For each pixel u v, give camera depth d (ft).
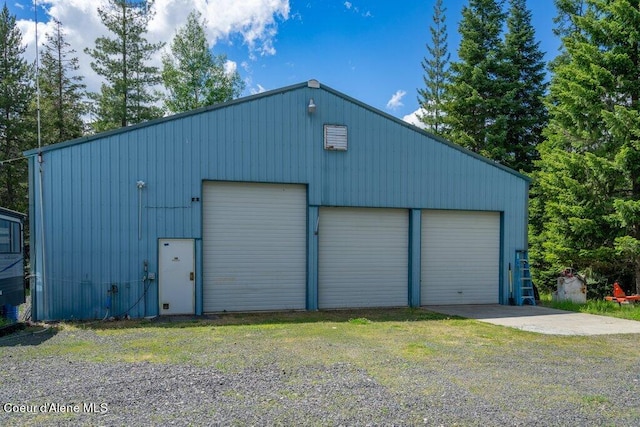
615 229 49.65
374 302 41.55
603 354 23.68
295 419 13.48
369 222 41.73
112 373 18.29
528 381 18.11
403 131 42.27
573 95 50.83
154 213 34.83
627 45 49.49
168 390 16.08
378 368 19.67
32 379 17.38
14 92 82.69
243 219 37.81
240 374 18.31
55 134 92.22
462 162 44.37
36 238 32.19
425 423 13.37
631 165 46.93
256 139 37.63
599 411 14.69
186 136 35.78
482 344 25.63
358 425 13.12
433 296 43.68
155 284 34.81
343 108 40.34
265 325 31.17
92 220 33.35
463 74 83.25
